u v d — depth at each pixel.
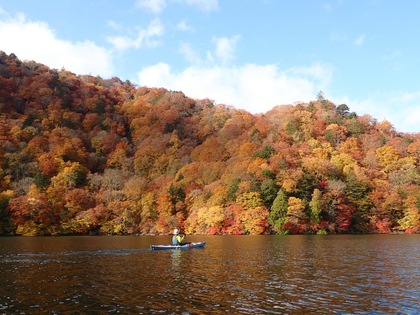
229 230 92.50
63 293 25.28
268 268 35.34
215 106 183.12
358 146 126.12
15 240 73.50
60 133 134.38
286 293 25.38
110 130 155.00
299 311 21.41
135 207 103.44
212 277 30.92
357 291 25.98
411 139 128.62
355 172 105.12
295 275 31.73
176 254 46.62
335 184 97.00
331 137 127.75
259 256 44.31
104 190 110.88
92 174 118.12
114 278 30.44
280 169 98.75
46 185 103.31
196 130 158.12
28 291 25.84
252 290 26.23
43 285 27.75
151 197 104.00
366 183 101.75
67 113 148.62
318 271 33.66
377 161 116.81
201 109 186.38
